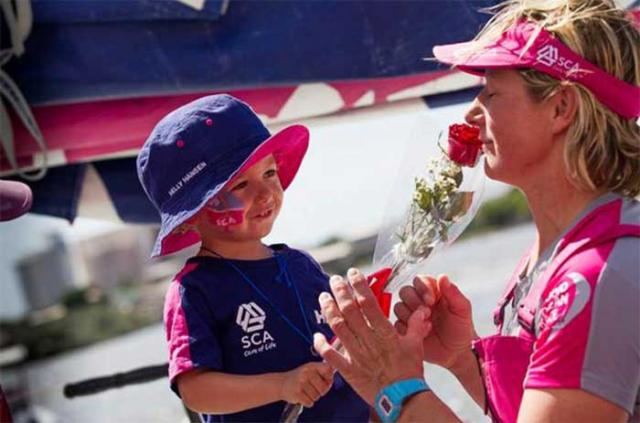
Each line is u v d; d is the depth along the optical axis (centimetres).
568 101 208
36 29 338
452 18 332
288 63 336
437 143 242
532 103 211
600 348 193
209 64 336
